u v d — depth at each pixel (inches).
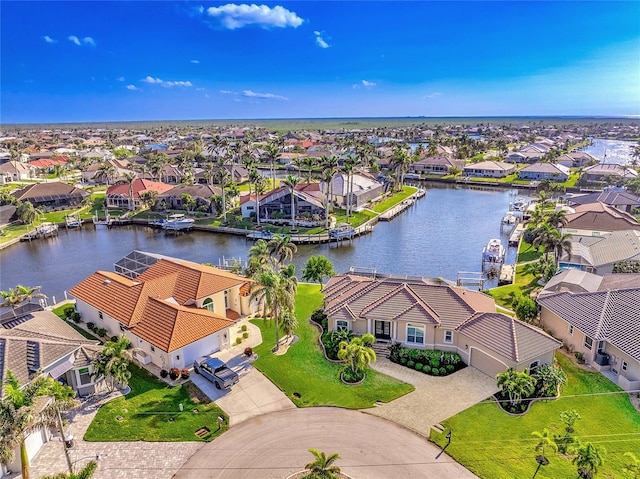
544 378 1427.2
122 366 1434.5
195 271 2042.3
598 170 5748.0
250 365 1647.4
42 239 3885.3
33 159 7785.4
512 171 6815.9
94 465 916.6
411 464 1159.0
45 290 2753.4
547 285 2117.4
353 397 1449.3
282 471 1142.3
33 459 1189.7
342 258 3265.3
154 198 4596.5
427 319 1676.9
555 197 4997.5
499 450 1201.4
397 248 3486.7
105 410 1391.5
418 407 1391.5
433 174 6963.6
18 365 1391.5
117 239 3887.8
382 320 1742.1
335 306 1847.9
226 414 1374.3
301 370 1611.7
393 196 5329.7
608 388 1465.3
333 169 4065.0
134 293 1881.2
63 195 4726.9
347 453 1200.8
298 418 1350.9
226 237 3905.0
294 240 3624.5
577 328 1640.0
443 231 3973.9
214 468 1159.0
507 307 2148.1
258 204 4040.4
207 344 1699.1
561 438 1168.8
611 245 2669.8
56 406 1027.3
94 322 1991.9
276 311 1732.3
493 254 2962.6
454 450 1205.7
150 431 1298.0
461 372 1584.6
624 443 1214.9
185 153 7568.9
